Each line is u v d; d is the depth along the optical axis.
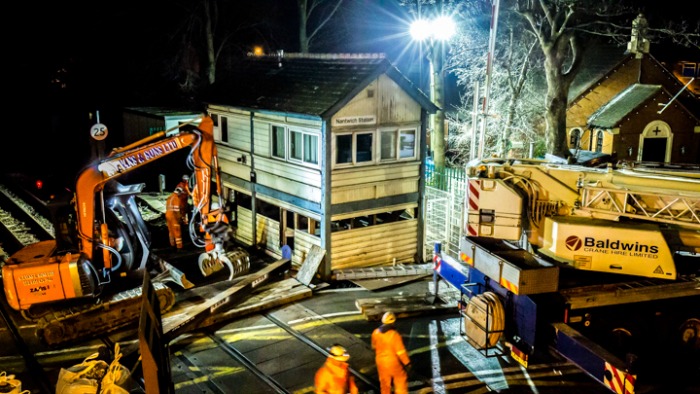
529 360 12.94
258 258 19.28
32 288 13.89
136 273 16.34
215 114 21.30
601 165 13.47
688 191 11.81
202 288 16.64
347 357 9.87
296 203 17.97
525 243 13.70
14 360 13.07
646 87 34.91
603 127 33.94
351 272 17.31
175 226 19.78
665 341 12.88
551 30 25.05
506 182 13.23
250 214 20.33
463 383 11.97
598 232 12.02
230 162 20.91
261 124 18.89
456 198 20.52
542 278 11.58
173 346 13.59
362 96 16.88
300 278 17.06
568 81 25.56
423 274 17.81
